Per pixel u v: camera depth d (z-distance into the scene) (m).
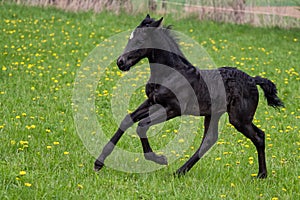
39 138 9.91
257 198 7.72
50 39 18.34
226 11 22.78
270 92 8.98
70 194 7.45
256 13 22.80
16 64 15.12
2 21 19.80
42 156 8.92
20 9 21.64
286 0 24.48
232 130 11.16
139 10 22.86
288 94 14.12
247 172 8.94
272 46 19.72
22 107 11.65
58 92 13.15
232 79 8.59
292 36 21.36
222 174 8.64
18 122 10.63
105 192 7.65
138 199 7.55
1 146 9.18
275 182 8.53
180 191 7.85
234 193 7.87
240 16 22.77
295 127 11.41
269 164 9.34
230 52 18.45
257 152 9.32
